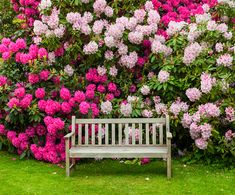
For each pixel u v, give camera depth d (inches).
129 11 299.6
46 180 225.8
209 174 236.4
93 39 279.7
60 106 261.6
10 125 276.7
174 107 260.7
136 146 243.6
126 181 224.2
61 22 280.7
